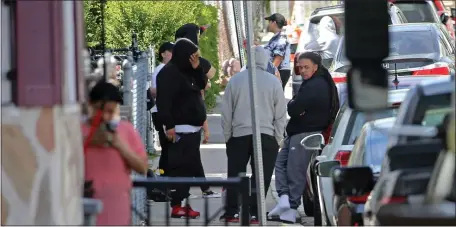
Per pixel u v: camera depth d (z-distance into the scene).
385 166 14.92
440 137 13.82
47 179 13.66
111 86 17.50
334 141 22.39
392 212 13.63
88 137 17.33
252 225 24.17
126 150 17.42
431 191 13.52
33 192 13.66
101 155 17.38
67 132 14.09
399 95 21.12
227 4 69.44
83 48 15.15
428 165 13.74
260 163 17.91
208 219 18.61
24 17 13.91
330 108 25.14
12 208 13.66
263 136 24.66
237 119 24.69
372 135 19.03
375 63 12.23
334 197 18.41
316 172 21.33
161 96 24.75
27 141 13.71
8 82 14.51
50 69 13.88
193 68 24.97
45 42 13.91
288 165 25.27
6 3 14.69
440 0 62.97
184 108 24.95
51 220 13.62
